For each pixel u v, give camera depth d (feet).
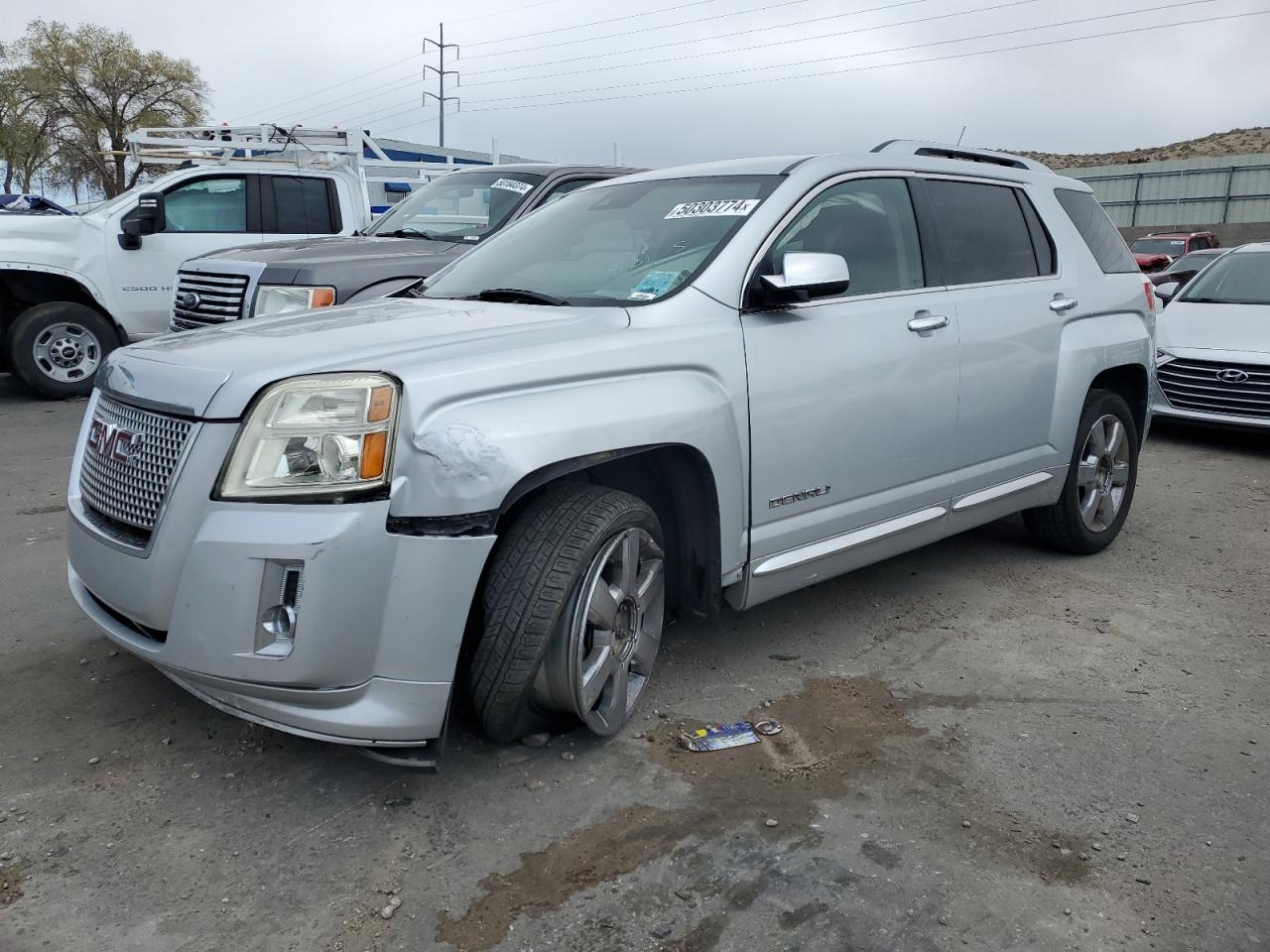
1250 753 10.60
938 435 13.35
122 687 11.46
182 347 9.86
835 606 14.58
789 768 10.06
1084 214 16.99
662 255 11.80
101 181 157.38
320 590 8.18
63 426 26.89
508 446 8.66
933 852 8.71
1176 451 26.58
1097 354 15.89
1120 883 8.39
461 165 48.67
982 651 13.12
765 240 11.65
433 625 8.48
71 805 9.18
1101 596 15.26
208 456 8.54
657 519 10.42
